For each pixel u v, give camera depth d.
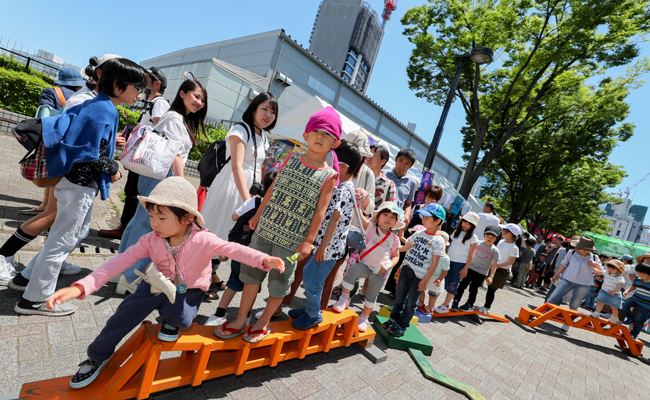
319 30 96.00
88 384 1.63
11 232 3.32
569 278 6.39
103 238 3.95
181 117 2.80
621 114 15.26
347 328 2.91
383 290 5.57
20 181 5.09
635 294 6.33
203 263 1.75
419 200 7.52
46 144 1.94
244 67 18.22
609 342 6.39
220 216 2.97
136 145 2.58
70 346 2.07
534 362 4.21
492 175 23.42
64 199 2.17
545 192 20.28
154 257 1.71
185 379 1.90
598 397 3.67
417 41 15.04
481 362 3.73
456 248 4.86
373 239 3.11
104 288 2.85
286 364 2.55
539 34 13.35
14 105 8.51
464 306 5.38
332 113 2.12
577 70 13.98
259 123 2.95
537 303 9.06
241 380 2.22
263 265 1.71
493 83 15.34
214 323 2.65
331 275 3.09
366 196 3.42
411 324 3.96
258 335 2.16
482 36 13.63
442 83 15.70
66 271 2.87
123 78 2.18
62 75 3.89
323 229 2.42
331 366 2.71
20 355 1.89
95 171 2.25
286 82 17.16
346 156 2.74
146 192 2.79
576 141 17.80
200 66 15.05
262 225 2.15
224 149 3.10
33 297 2.19
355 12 92.81
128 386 1.72
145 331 1.81
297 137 7.94
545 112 15.55
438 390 2.80
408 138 26.61
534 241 10.91
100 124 2.11
